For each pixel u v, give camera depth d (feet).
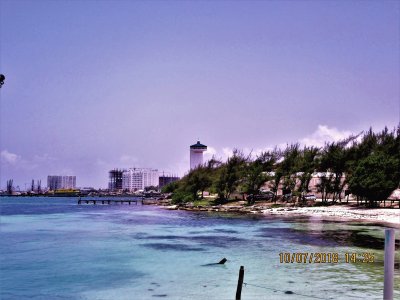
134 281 86.38
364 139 312.50
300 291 75.46
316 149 337.72
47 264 105.09
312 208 287.07
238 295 60.08
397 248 116.88
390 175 251.80
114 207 455.63
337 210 261.85
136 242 144.05
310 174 329.11
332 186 316.81
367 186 252.42
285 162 344.28
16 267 101.45
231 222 221.66
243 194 375.86
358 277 85.81
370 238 145.28
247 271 93.71
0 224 222.07
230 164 380.58
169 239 151.53
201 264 103.35
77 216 291.17
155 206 457.27
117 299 73.46
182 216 279.90
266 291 76.07
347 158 306.35
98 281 86.84
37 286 83.20
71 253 121.29
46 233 175.52
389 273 32.65
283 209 291.17
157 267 100.32
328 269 94.48
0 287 82.69
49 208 436.35
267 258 109.70
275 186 343.26
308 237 150.10
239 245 133.90
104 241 147.13
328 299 69.97
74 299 74.08
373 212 238.07
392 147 286.66
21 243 143.13
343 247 124.98
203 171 447.01
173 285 82.64
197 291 77.82
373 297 70.64
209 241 144.56
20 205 538.06
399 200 253.03
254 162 371.56
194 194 434.30
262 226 195.72
